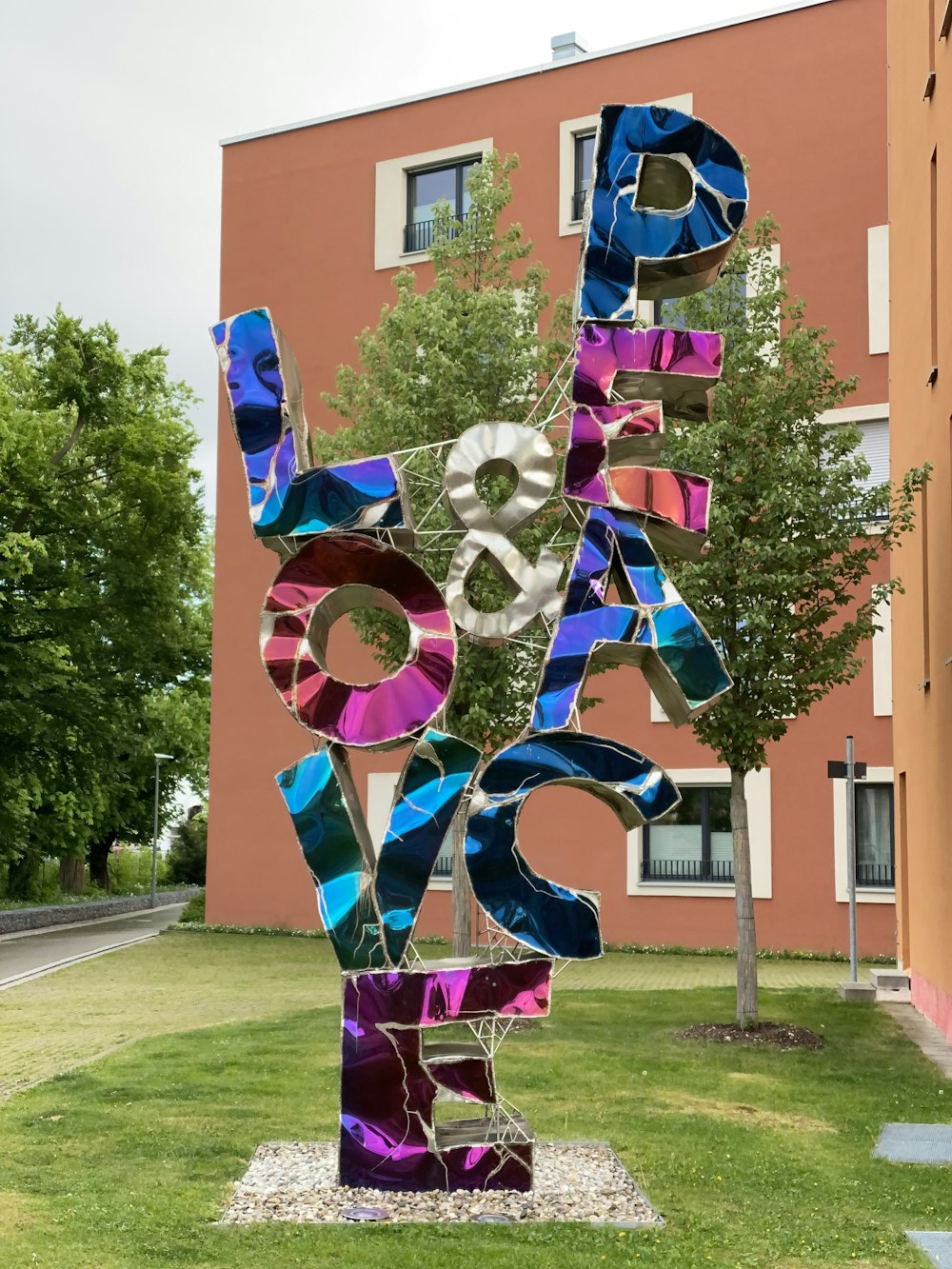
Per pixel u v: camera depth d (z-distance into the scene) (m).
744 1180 7.60
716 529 12.45
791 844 21.59
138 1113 9.03
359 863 7.50
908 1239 6.54
